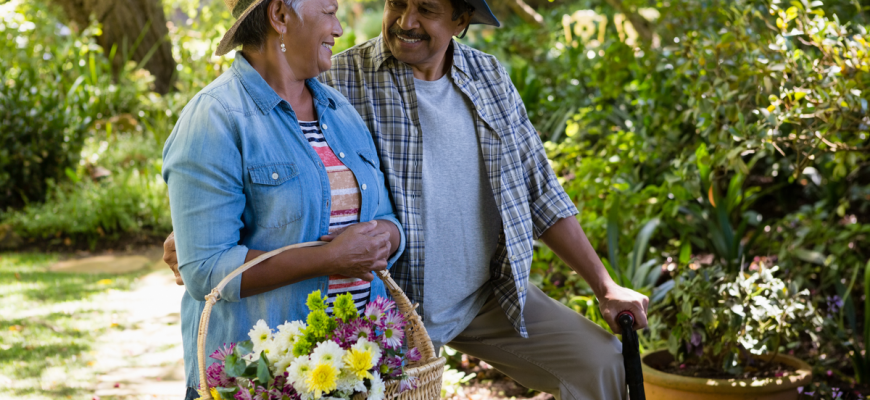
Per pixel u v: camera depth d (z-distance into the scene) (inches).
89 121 275.1
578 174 164.7
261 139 70.6
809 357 137.2
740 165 129.4
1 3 356.8
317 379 59.3
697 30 164.6
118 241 237.3
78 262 217.2
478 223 90.4
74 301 180.1
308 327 64.6
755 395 103.7
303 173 71.6
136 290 191.2
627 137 174.4
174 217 69.2
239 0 71.9
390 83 87.4
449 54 92.1
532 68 288.2
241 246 68.7
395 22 85.5
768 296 120.2
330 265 69.4
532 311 93.5
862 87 118.9
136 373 137.9
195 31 381.7
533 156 95.3
